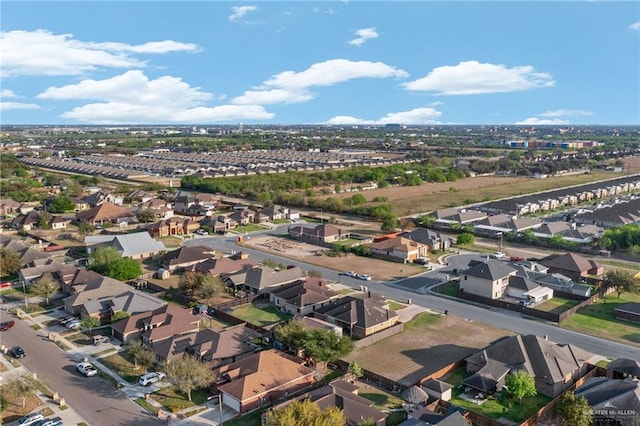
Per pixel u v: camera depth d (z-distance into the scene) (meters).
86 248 136.62
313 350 72.19
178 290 107.12
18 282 111.69
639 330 88.12
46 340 83.50
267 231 168.88
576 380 70.56
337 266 128.12
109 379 70.81
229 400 64.31
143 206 190.50
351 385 67.12
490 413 63.19
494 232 159.88
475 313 96.81
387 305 98.06
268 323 91.69
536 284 105.12
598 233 150.75
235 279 108.38
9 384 63.66
